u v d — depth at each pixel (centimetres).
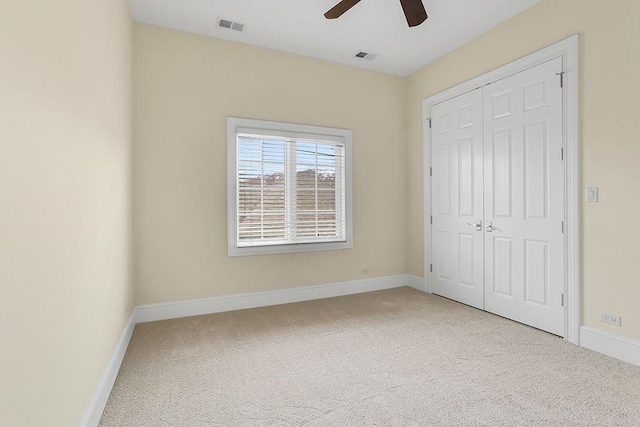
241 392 186
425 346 246
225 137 330
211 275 326
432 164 388
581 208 244
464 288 350
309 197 374
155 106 304
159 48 305
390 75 419
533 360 222
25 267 92
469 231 341
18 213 88
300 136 367
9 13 83
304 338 262
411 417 162
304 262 370
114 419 162
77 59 135
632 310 217
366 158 404
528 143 281
